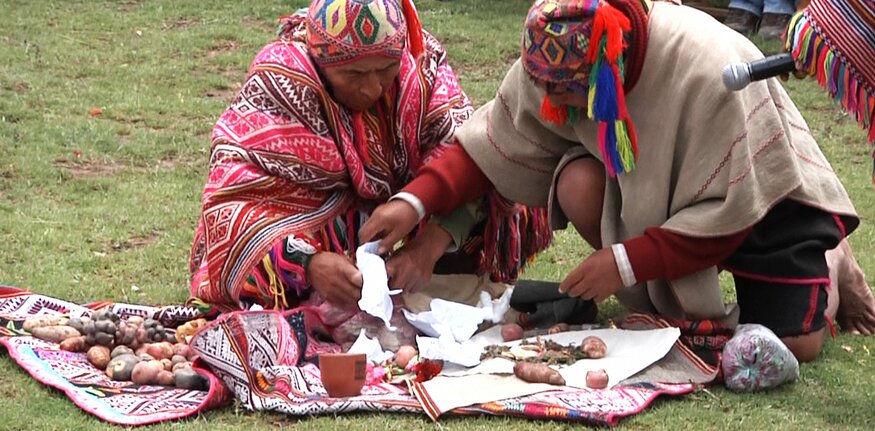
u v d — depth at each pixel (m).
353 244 5.03
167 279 5.67
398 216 4.77
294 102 4.75
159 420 3.93
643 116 4.46
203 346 4.16
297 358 4.44
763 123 4.43
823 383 4.49
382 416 4.03
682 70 4.37
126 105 8.66
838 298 5.09
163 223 6.46
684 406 4.20
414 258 4.88
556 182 4.81
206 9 11.62
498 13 11.95
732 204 4.33
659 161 4.45
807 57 3.99
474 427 3.94
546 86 4.40
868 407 4.24
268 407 4.04
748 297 4.71
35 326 4.70
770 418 4.11
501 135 4.84
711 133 4.36
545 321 4.94
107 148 7.72
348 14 4.57
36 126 8.02
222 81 9.46
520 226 5.29
